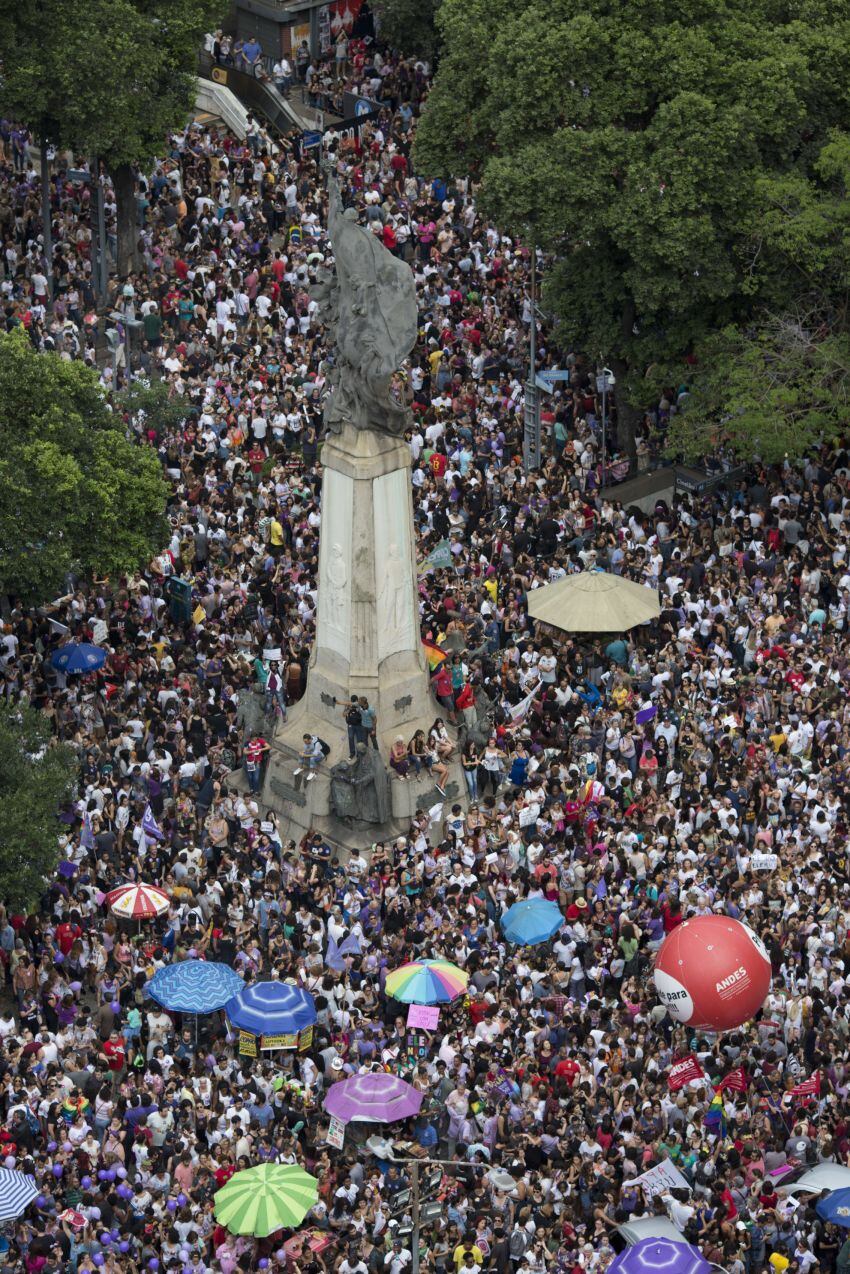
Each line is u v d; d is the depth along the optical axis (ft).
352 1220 327.47
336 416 419.33
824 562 481.46
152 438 512.22
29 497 433.48
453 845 412.16
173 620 473.26
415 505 504.43
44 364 444.96
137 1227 322.14
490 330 562.66
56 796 386.32
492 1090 346.13
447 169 564.30
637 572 483.10
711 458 523.29
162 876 402.72
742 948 354.95
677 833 408.46
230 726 445.37
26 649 454.40
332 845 423.64
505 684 452.76
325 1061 360.48
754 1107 352.28
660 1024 371.56
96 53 547.08
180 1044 363.97
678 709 437.99
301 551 483.51
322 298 420.36
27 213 588.09
